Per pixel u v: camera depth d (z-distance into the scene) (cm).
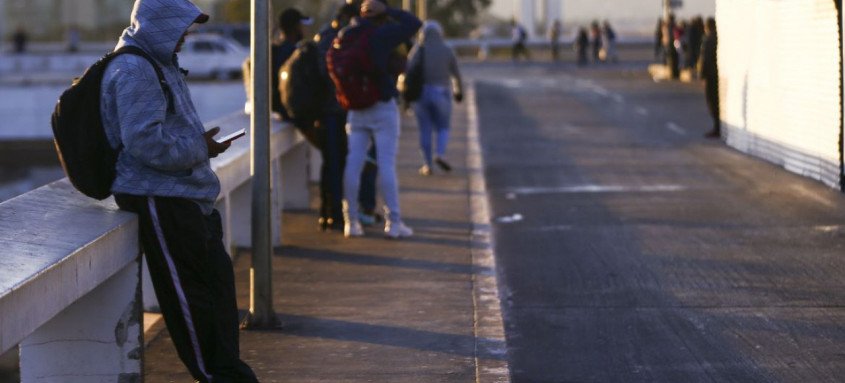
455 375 751
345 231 1285
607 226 1357
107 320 659
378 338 844
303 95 1258
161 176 629
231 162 1020
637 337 859
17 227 616
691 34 4697
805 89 1616
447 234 1290
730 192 1598
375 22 1201
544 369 782
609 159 2095
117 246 628
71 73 5950
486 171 1972
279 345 825
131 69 603
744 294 984
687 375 760
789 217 1370
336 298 976
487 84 4703
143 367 668
